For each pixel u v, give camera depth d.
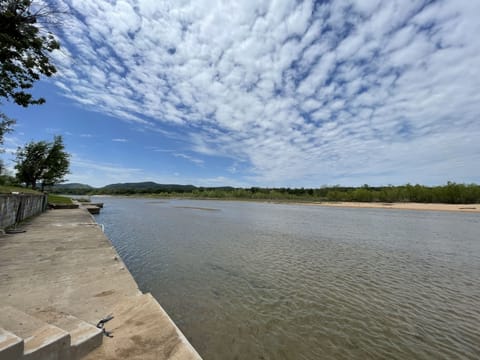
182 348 2.71
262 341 4.83
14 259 6.33
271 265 9.57
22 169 28.81
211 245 12.95
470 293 7.09
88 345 2.58
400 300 6.64
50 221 13.80
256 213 34.41
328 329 5.27
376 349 4.64
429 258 10.83
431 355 4.48
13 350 1.80
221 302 6.43
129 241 13.73
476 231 18.66
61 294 4.31
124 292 4.46
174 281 7.82
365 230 18.98
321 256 10.97
